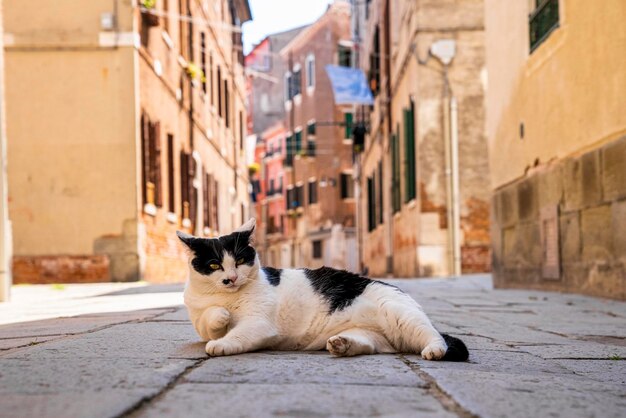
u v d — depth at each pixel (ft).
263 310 11.87
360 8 112.68
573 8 29.35
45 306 26.16
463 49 58.59
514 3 37.24
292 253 163.63
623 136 25.38
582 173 29.12
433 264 57.82
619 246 25.96
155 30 56.08
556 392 8.59
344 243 141.49
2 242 29.35
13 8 49.60
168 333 14.76
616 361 12.45
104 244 49.03
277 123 166.71
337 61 143.23
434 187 58.29
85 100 49.67
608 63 26.25
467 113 58.59
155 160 55.21
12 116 49.52
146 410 6.99
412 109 61.67
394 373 9.31
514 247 38.24
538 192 34.40
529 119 35.40
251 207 182.91
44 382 8.37
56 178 49.37
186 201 67.72
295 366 9.84
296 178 157.99
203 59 81.20
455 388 8.27
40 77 49.55
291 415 6.81
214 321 11.69
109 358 10.60
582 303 26.20
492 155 42.29
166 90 59.88
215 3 91.45
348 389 8.12
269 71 168.55
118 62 49.57
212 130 85.66
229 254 12.02
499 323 19.52
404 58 65.46
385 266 81.51
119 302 27.55
